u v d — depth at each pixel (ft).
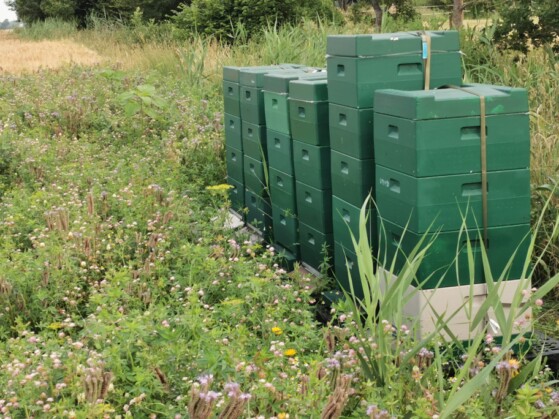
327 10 94.43
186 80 59.72
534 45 49.88
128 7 148.77
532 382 14.97
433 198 17.13
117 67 72.23
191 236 25.14
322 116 21.76
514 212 17.47
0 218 26.73
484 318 17.26
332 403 12.26
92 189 28.32
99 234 23.84
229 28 89.30
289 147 23.91
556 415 13.57
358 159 19.65
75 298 20.36
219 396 13.28
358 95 19.31
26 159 33.24
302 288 21.18
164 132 40.65
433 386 13.96
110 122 44.19
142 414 13.71
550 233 22.76
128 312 18.66
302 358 15.81
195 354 14.84
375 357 14.33
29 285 20.27
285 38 58.65
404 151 17.39
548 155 26.25
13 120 45.11
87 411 12.73
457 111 16.93
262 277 21.42
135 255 22.89
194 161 35.27
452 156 17.06
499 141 17.19
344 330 15.87
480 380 12.15
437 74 19.65
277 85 24.20
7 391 14.05
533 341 17.02
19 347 15.39
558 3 47.75
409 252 17.60
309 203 22.88
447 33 19.61
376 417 12.48
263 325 17.46
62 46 123.03
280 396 13.48
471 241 17.44
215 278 20.61
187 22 92.58
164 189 29.07
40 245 21.83
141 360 14.58
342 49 19.83
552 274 22.71
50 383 14.21
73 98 48.24
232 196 30.78
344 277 21.15
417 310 17.33
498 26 50.11
